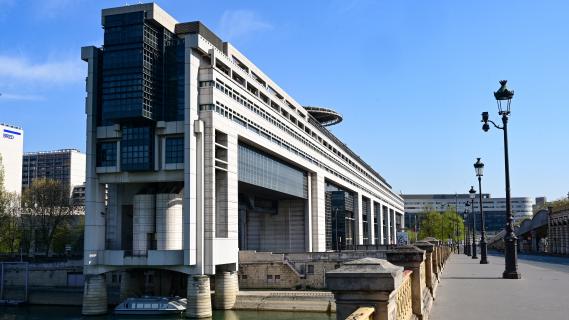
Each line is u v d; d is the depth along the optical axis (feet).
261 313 230.68
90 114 232.73
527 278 104.99
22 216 413.18
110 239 245.45
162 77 232.73
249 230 379.76
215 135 236.43
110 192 247.91
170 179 225.97
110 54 226.58
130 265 225.35
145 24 225.35
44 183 431.84
